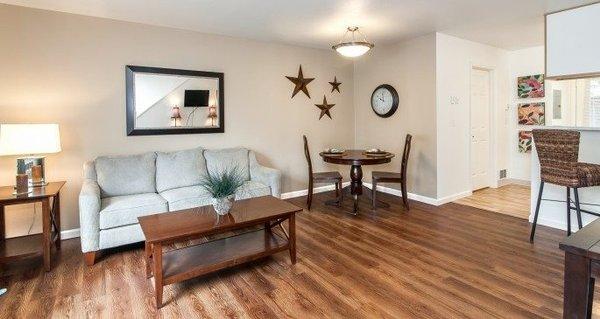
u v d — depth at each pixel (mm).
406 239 3324
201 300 2266
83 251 2809
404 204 4395
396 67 4992
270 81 4828
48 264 2701
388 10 3518
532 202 3748
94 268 2764
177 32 4070
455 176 4824
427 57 4539
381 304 2180
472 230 3559
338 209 4445
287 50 4953
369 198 5043
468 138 4977
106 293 2363
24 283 2502
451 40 4629
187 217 2619
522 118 5707
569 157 2844
